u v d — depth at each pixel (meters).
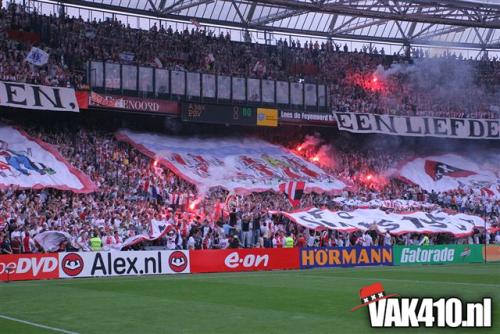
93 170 50.56
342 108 64.62
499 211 62.62
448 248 51.16
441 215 52.84
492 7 66.94
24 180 46.09
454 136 66.81
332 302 24.92
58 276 37.19
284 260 44.50
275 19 69.38
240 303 24.97
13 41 53.75
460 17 74.88
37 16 56.34
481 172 67.88
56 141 52.44
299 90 61.91
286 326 19.41
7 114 53.78
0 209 42.00
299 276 37.94
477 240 55.31
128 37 59.94
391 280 34.75
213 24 70.38
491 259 52.84
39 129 54.47
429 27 77.06
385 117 64.75
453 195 63.16
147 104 55.41
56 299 26.64
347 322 19.98
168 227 44.38
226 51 64.38
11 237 39.25
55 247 40.19
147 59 59.34
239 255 43.00
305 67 67.44
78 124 56.38
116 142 55.56
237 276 38.19
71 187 47.22
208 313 22.31
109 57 57.38
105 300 26.23
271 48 67.31
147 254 39.94
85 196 47.62
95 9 64.94
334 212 50.00
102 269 38.53
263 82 60.59
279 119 60.56
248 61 64.81
